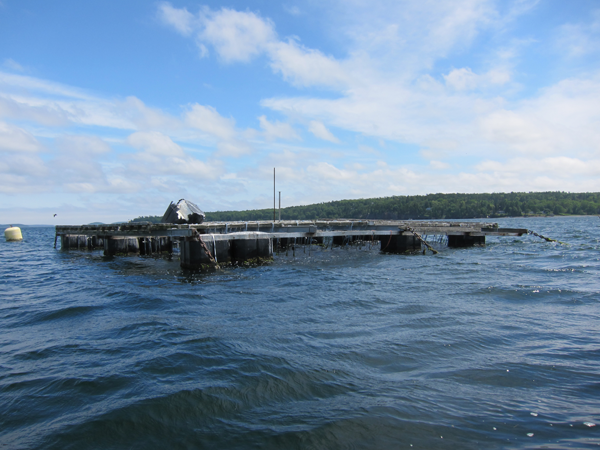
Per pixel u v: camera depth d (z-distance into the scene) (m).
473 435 4.94
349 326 10.08
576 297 13.30
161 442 5.00
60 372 7.39
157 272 21.81
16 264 29.11
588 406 5.70
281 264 24.58
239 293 15.11
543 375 6.83
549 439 4.82
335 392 6.25
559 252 30.30
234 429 5.23
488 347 8.32
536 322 10.27
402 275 19.31
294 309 12.21
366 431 5.06
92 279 20.33
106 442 5.04
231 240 24.02
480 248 35.56
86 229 35.19
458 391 6.23
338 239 42.00
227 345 8.62
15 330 10.70
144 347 8.70
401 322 10.38
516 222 125.69
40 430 5.36
